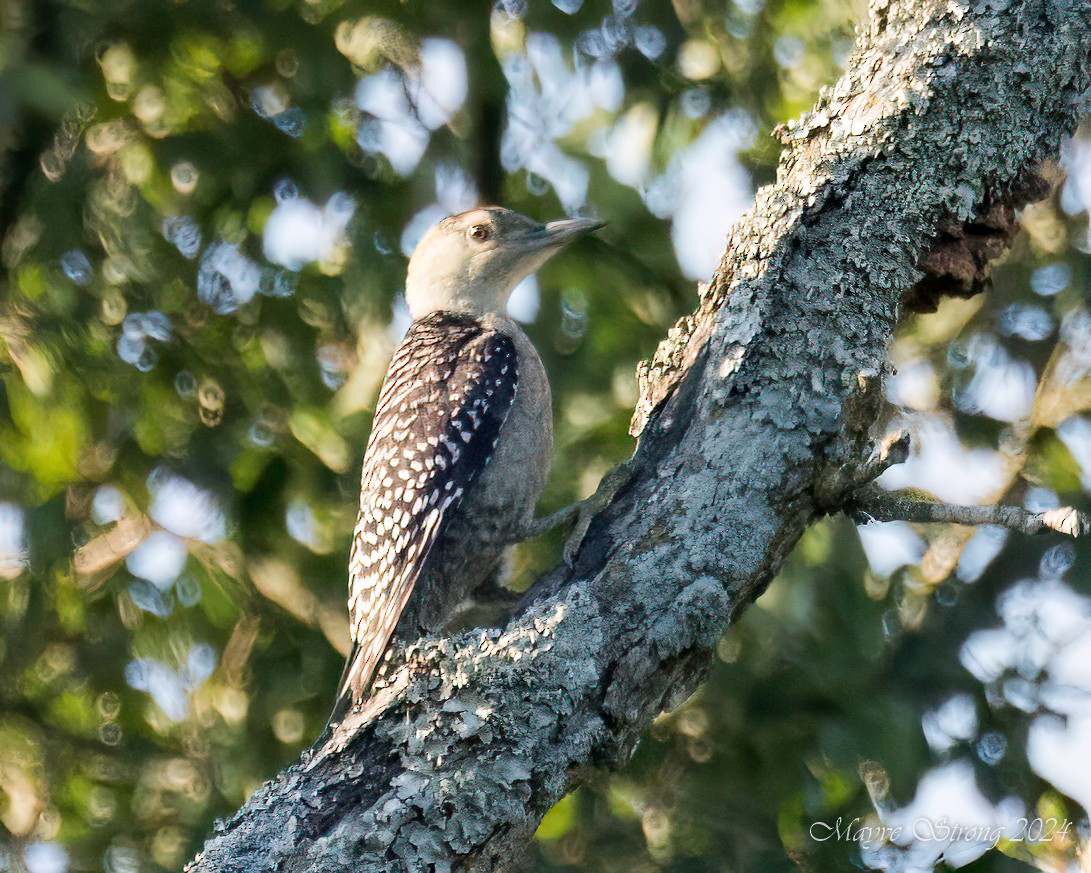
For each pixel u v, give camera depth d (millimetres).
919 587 12023
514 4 11875
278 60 12062
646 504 6398
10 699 12078
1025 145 6711
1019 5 6777
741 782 11188
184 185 11898
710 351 6637
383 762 5789
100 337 11320
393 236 11781
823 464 6336
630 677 5992
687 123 11867
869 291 6527
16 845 12031
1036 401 12141
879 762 10789
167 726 12133
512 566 9172
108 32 11516
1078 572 11797
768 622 10531
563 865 11133
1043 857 11141
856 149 6691
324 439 11305
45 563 11375
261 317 11844
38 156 11445
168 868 11352
